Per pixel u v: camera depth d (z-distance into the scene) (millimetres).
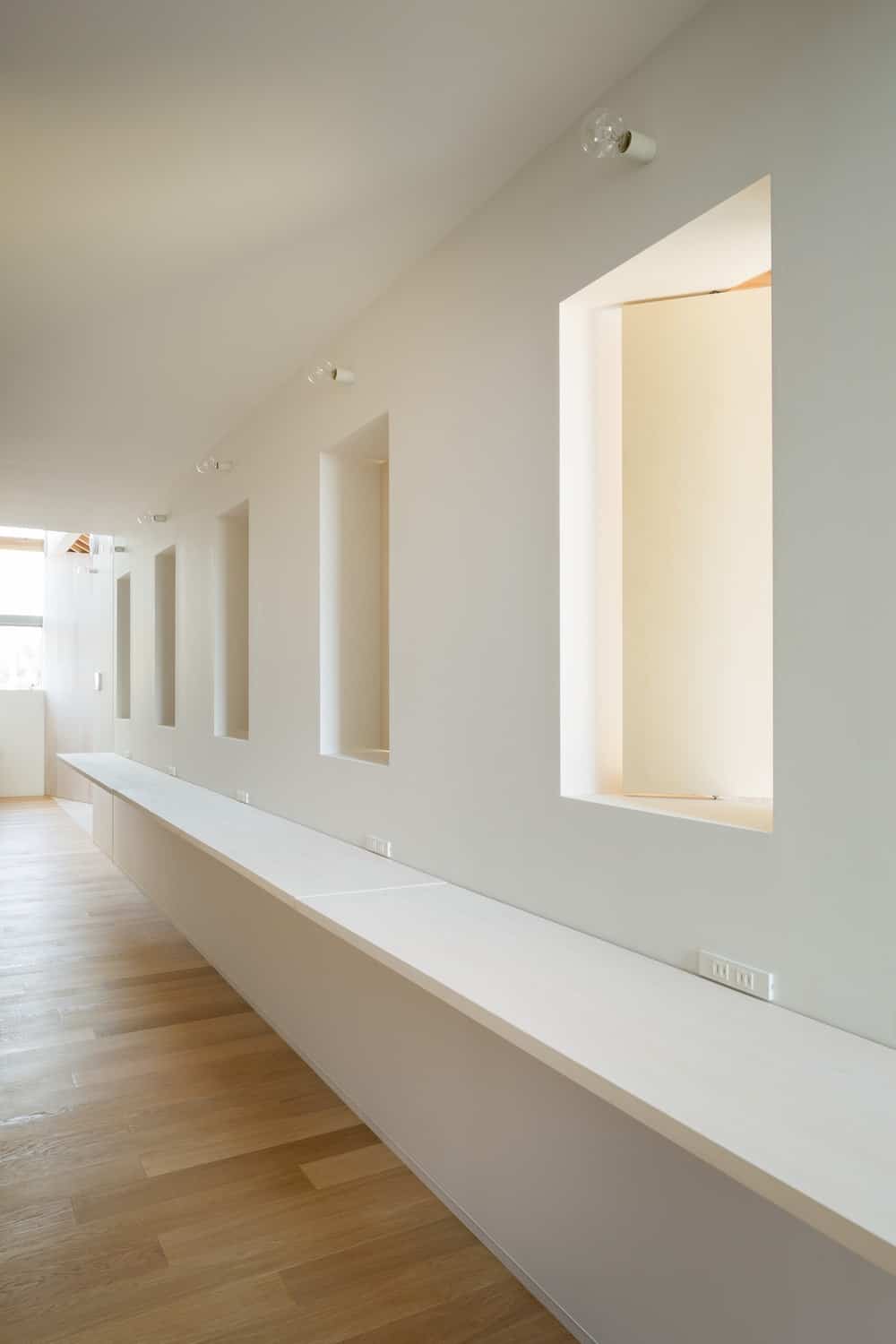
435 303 2533
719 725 1966
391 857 2770
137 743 6527
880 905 1338
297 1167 2492
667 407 2006
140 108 1899
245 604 4766
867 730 1355
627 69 1793
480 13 1621
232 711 4719
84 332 3156
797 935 1466
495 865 2254
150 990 3988
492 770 2266
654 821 1764
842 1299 1328
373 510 3520
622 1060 1282
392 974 2582
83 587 10062
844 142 1386
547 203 2066
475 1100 2188
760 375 1938
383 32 1669
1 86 1817
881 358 1335
